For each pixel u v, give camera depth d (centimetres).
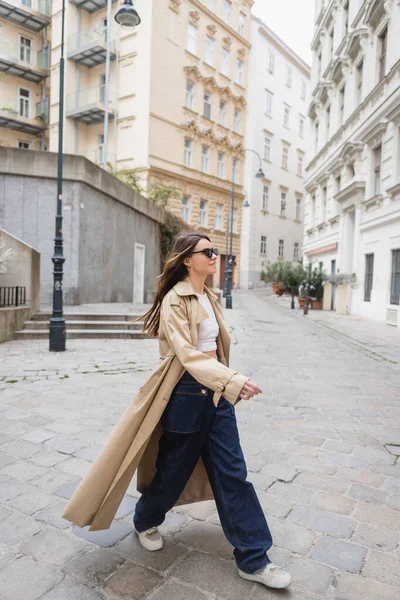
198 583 225
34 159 1347
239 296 3106
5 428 436
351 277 1881
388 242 1562
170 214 2352
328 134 2472
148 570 234
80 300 1403
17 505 296
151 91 2819
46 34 3108
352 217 2050
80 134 3053
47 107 3145
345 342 1128
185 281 232
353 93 1970
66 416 477
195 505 302
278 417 503
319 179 2477
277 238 4419
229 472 219
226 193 3691
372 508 305
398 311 1452
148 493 243
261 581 221
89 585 221
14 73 3083
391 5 1541
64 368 711
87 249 1438
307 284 2186
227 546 257
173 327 216
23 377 646
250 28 3856
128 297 1814
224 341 243
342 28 2198
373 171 1750
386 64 1578
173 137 3034
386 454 402
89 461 365
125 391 583
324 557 249
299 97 4641
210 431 225
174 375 220
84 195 1398
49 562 238
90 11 2994
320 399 586
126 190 1728
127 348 916
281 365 813
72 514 219
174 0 2947
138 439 219
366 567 241
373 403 573
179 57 3036
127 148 2912
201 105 3303
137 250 1905
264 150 4119
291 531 275
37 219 1362
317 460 385
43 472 345
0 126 3117
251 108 3900
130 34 2855
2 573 229
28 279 1066
